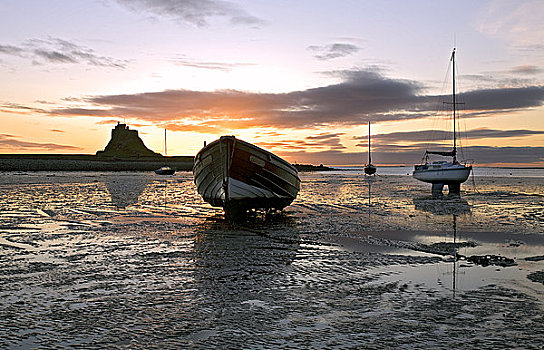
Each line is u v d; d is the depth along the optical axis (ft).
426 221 50.08
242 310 19.75
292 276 25.84
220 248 34.35
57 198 76.54
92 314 19.15
